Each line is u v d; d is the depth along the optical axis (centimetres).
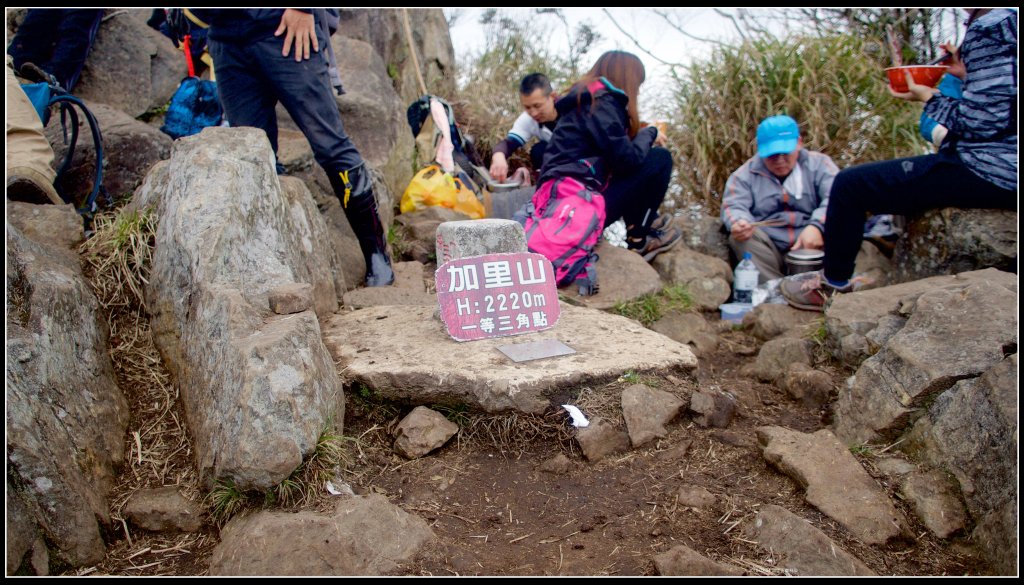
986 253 383
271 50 351
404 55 711
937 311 297
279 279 295
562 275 430
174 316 284
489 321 325
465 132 686
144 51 498
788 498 254
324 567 214
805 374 338
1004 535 217
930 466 257
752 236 490
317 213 376
